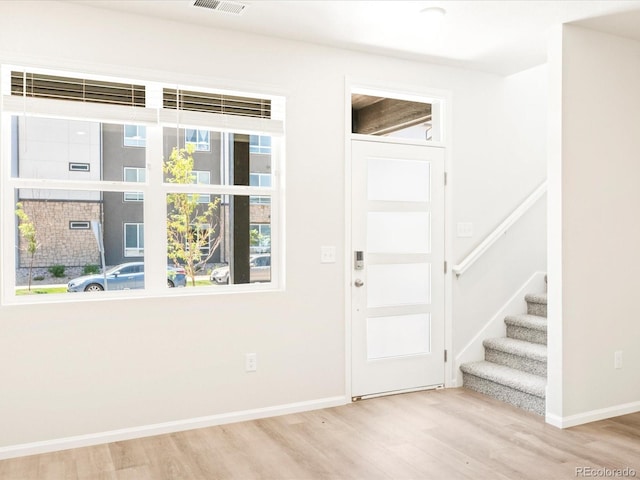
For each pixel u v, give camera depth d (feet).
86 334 10.64
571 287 11.66
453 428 11.51
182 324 11.46
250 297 12.12
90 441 10.66
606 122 12.12
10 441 10.10
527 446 10.55
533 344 14.38
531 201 15.55
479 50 13.19
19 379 10.14
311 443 10.72
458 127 14.71
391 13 10.94
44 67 10.26
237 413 12.00
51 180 10.59
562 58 11.46
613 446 10.54
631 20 11.32
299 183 12.62
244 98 12.28
